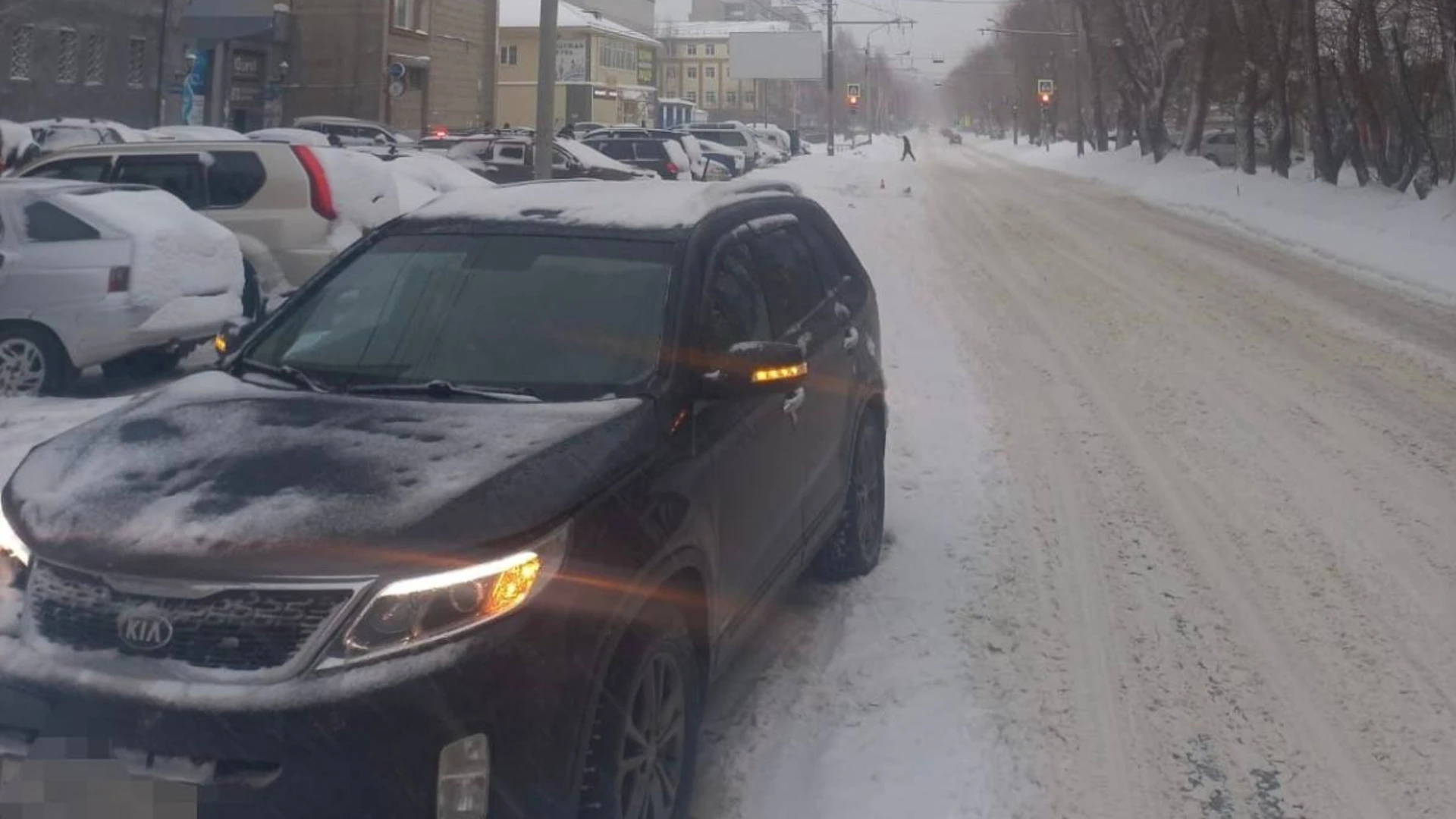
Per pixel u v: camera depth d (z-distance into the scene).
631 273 4.55
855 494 6.14
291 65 44.69
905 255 19.80
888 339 12.63
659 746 3.75
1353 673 5.31
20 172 11.62
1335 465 8.41
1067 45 73.44
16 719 3.12
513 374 4.26
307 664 2.97
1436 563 6.59
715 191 5.23
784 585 5.09
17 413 8.44
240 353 4.62
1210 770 4.50
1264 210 27.42
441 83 49.81
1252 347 12.55
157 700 2.95
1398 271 18.02
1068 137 85.19
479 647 3.06
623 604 3.42
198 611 3.04
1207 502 7.60
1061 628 5.71
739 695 4.96
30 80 29.69
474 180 20.55
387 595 3.03
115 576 3.11
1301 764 4.56
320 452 3.54
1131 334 13.13
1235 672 5.30
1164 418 9.63
